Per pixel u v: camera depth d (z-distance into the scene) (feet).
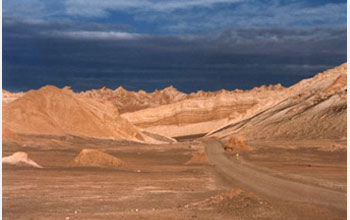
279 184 136.87
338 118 509.76
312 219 76.18
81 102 456.86
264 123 577.84
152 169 198.08
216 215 76.74
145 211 81.71
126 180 145.48
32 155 268.21
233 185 134.00
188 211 80.33
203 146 390.21
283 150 344.90
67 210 83.92
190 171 188.65
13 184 123.54
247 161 261.44
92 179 144.87
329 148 350.02
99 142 401.08
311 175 171.63
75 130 426.51
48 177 146.10
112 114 478.18
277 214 78.54
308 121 526.57
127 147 371.35
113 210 84.69
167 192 114.62
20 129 386.73
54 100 435.53
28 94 430.61
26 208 85.25
